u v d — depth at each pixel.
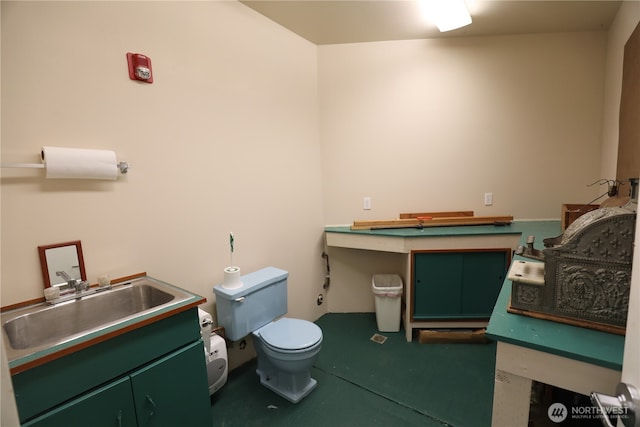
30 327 1.28
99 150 1.45
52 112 1.36
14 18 1.25
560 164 2.71
